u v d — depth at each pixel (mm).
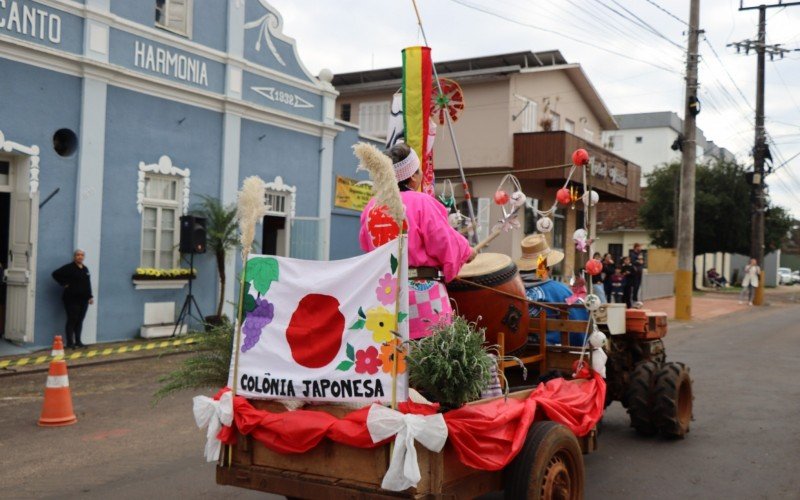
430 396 3824
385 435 3490
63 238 11852
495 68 21359
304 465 3885
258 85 15250
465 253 4293
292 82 16094
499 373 4539
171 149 13531
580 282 5719
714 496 5453
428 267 4176
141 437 7156
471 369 3646
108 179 12453
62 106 11766
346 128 17719
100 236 12336
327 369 3791
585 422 4750
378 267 3699
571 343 5801
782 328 18406
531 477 4078
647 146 54531
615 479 5859
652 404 6965
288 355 3938
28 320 11227
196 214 14000
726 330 17859
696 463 6297
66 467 6184
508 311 4988
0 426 7531
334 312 3811
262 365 4035
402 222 3646
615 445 6895
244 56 14961
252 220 4234
